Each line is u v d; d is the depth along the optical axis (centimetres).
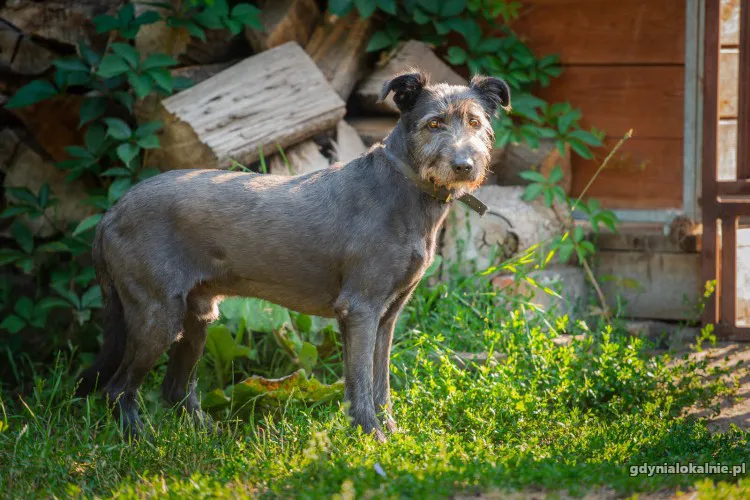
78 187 985
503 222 1016
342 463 584
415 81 698
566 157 1113
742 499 500
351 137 988
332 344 879
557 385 787
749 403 814
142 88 895
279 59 962
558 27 1116
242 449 662
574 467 575
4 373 953
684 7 1069
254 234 707
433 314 938
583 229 1070
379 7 1022
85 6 991
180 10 955
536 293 984
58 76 939
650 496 541
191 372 783
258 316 859
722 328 1001
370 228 693
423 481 538
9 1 993
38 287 971
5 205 1002
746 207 980
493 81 724
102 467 632
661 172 1105
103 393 741
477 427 724
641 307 1058
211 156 909
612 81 1108
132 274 715
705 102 987
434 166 673
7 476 613
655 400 791
